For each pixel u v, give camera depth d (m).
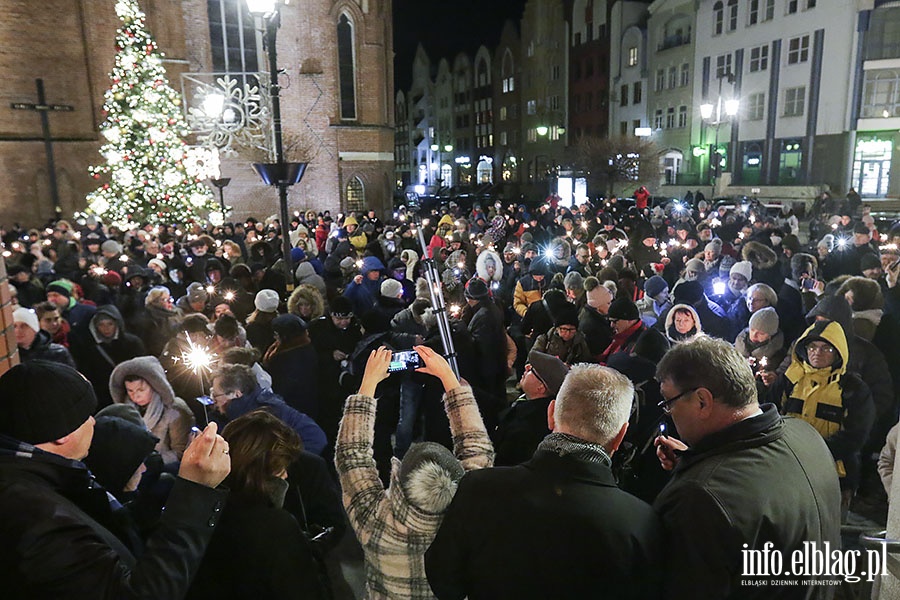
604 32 51.28
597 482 1.83
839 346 3.65
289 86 27.48
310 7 27.33
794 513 1.75
